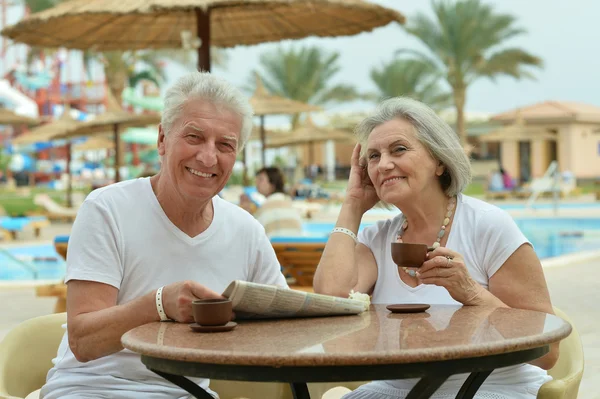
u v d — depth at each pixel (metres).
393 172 2.41
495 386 2.16
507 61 35.53
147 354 1.67
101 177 34.94
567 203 26.33
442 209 2.47
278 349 1.60
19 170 38.84
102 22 6.79
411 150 2.41
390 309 2.17
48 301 8.18
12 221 16.84
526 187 29.08
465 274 2.19
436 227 2.47
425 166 2.42
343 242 2.55
